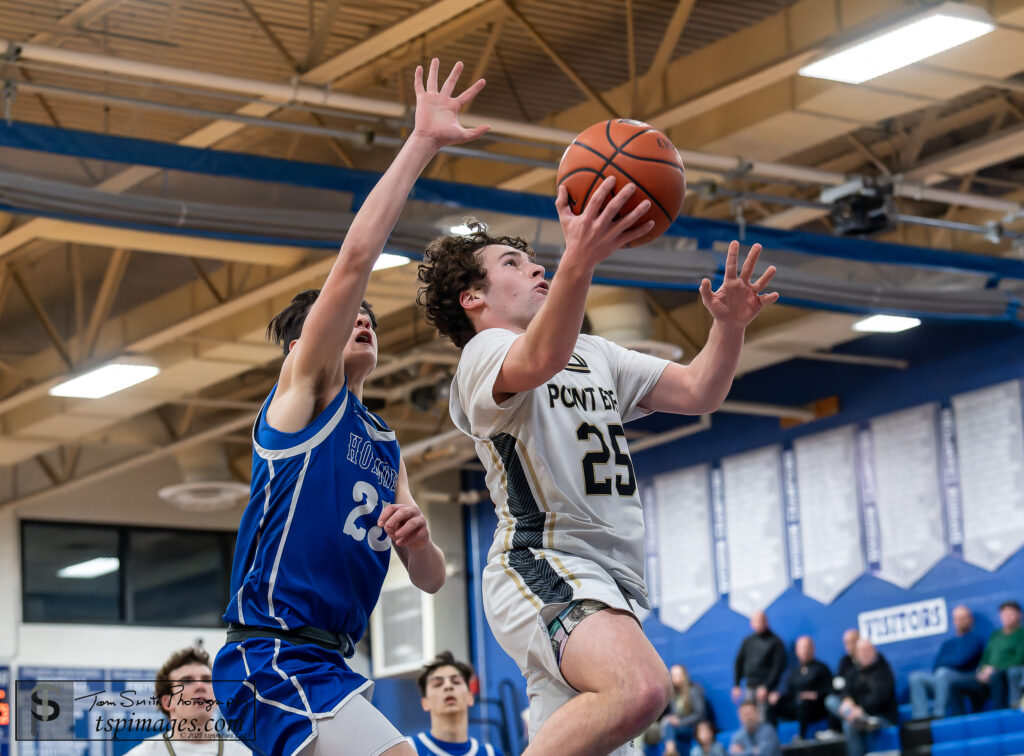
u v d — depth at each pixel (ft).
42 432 49.19
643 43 34.09
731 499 53.62
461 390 10.98
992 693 41.60
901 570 47.42
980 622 44.83
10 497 57.47
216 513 63.10
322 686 10.36
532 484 10.63
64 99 34.99
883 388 49.16
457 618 61.82
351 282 10.30
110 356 41.11
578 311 9.71
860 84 29.55
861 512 49.06
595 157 10.48
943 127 37.04
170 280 45.80
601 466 10.76
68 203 26.86
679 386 11.52
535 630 10.17
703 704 50.80
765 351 46.73
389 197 10.34
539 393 10.76
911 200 42.06
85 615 58.80
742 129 32.22
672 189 10.44
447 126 10.46
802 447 51.44
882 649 47.60
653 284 32.53
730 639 52.60
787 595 50.96
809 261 34.58
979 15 25.84
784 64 28.76
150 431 53.36
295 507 10.62
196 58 33.35
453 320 11.57
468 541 63.16
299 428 10.69
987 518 45.19
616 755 10.28
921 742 39.93
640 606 10.89
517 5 31.42
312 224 28.78
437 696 24.18
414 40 32.48
